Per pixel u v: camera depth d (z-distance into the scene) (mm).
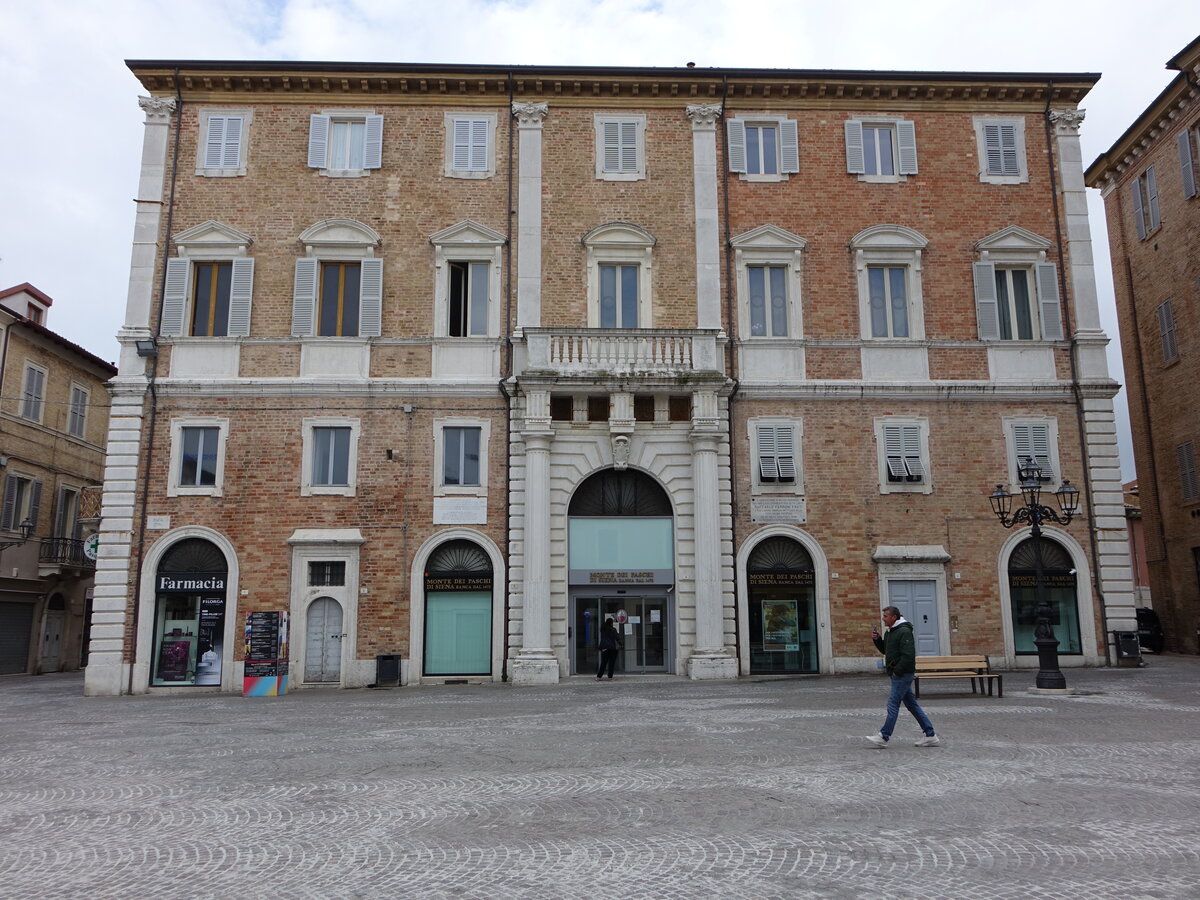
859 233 26250
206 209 25766
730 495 24844
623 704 18141
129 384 24641
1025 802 8641
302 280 25375
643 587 24766
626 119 26656
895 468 25078
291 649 23641
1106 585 25062
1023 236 26484
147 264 25391
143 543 24047
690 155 26578
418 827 8141
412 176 26156
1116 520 25266
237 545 24078
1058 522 24516
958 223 26594
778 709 16641
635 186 26344
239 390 24703
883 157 27000
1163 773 9930
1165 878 6336
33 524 34562
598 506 25000
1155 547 34219
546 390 24359
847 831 7711
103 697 22891
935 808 8469
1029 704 16609
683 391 24641
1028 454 25484
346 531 24125
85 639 38812
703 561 24062
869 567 24781
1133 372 35281
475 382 24906
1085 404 25703
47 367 35750
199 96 26266
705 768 10672
